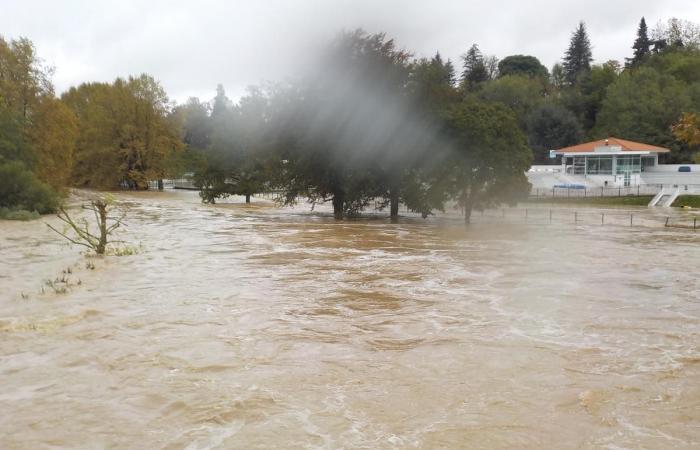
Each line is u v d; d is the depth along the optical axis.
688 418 7.01
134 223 37.56
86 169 87.06
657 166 83.31
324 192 44.34
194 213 48.66
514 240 28.44
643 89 96.81
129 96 84.94
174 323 11.34
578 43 142.88
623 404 7.43
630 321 11.82
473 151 38.16
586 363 9.07
